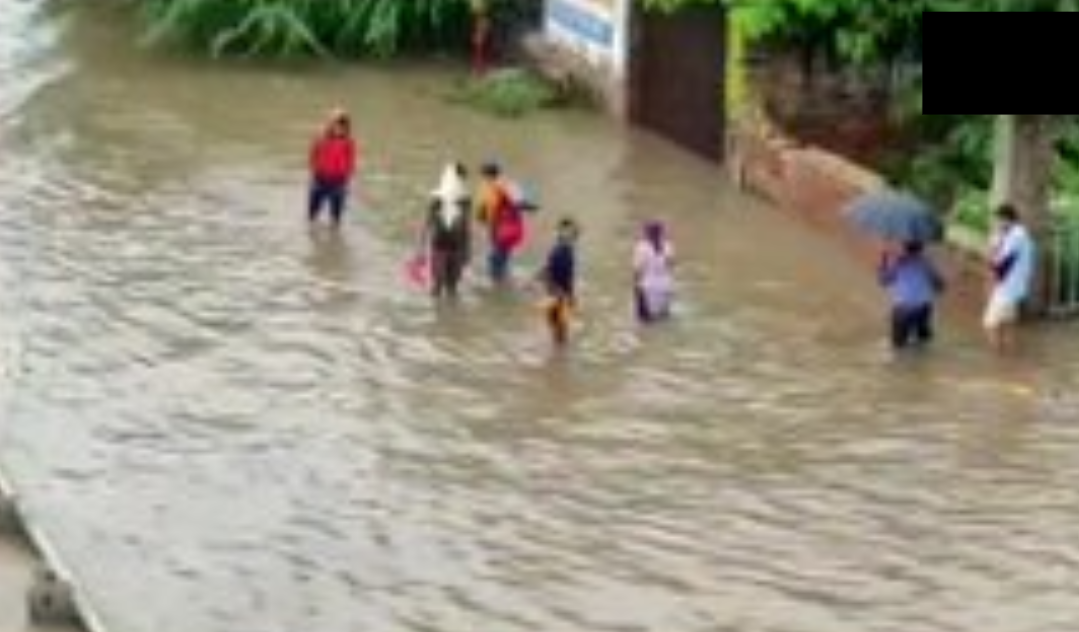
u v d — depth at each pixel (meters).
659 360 67.75
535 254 77.50
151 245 76.50
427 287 73.62
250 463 59.62
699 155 89.81
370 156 88.19
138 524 55.97
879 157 85.25
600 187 85.25
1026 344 69.88
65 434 61.03
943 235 73.62
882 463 60.59
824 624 51.91
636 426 62.69
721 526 56.72
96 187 82.88
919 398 65.19
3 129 90.44
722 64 88.00
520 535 56.00
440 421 62.66
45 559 53.28
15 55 102.88
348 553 54.84
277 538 55.53
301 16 103.19
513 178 85.94
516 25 103.19
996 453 61.44
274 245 77.06
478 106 96.00
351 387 64.94
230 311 70.62
